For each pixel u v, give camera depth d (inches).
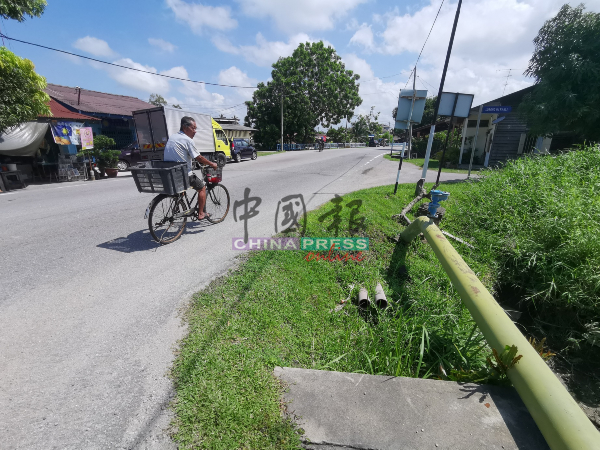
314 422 79.8
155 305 125.5
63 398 83.0
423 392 91.4
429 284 170.6
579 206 207.3
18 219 239.1
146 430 74.9
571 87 449.1
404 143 328.8
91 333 108.3
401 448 74.7
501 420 83.6
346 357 108.9
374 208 274.1
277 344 106.4
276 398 85.1
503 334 99.1
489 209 265.0
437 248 155.9
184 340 105.3
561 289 172.2
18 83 396.5
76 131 491.5
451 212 282.4
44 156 472.4
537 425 78.0
